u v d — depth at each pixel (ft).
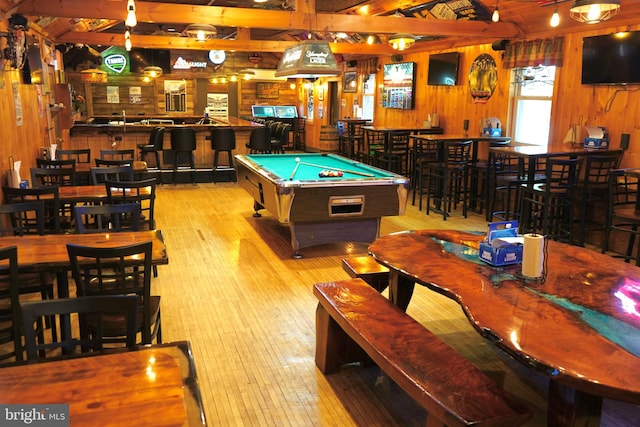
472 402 6.23
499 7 21.89
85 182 20.97
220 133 28.66
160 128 27.76
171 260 16.17
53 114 26.25
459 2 23.04
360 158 35.14
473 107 27.63
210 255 16.70
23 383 5.06
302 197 15.60
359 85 40.60
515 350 5.80
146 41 31.76
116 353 5.74
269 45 33.50
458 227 20.80
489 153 21.54
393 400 8.95
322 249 17.56
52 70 26.91
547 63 22.15
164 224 20.51
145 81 47.34
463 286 7.64
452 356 7.31
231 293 13.57
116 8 18.72
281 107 51.57
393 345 7.61
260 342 10.93
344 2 28.99
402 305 10.73
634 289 7.59
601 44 19.06
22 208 11.09
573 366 5.46
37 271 8.78
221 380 9.46
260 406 8.70
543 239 7.99
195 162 30.07
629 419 8.54
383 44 33.12
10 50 15.70
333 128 41.91
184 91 49.16
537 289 7.56
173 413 4.61
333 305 9.05
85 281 9.63
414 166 26.32
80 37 30.09
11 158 16.79
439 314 12.42
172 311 12.42
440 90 30.37
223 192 27.14
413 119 33.47
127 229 12.78
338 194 15.89
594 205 18.81
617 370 5.40
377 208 16.48
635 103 18.48
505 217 20.80
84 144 28.30
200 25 19.86
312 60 18.02
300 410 8.62
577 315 6.67
